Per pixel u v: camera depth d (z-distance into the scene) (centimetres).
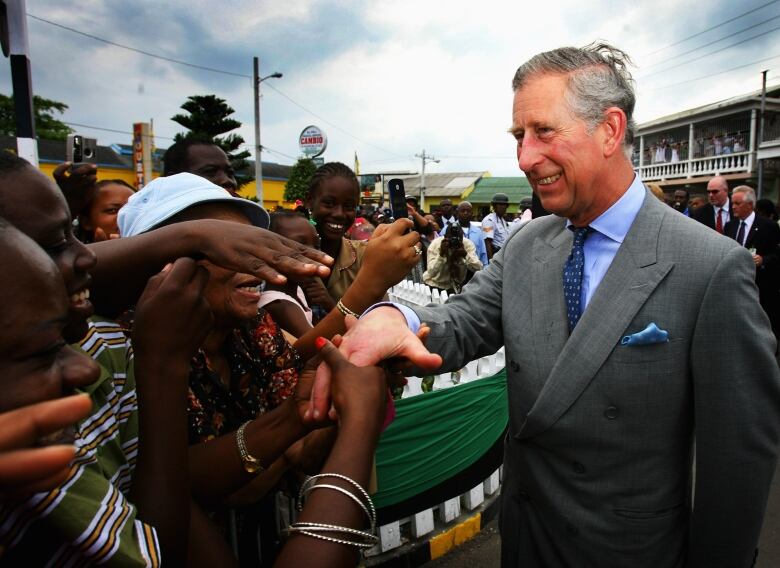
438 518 309
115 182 268
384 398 101
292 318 195
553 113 125
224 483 114
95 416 86
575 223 142
